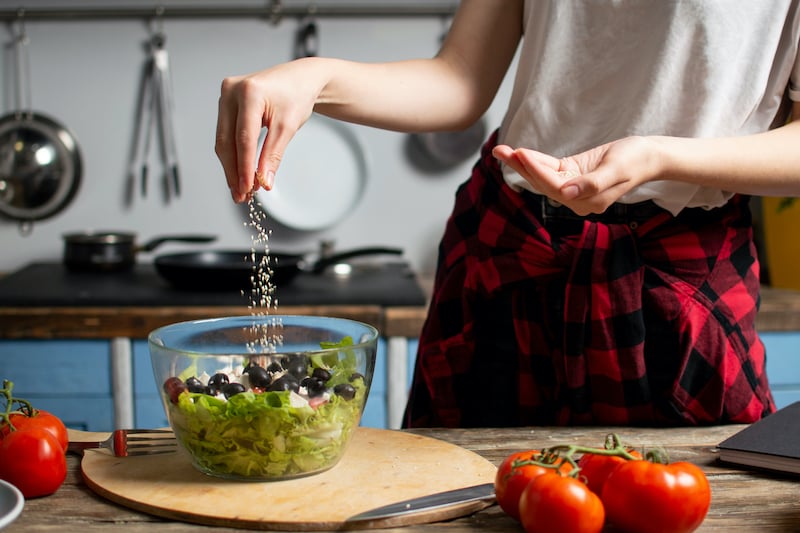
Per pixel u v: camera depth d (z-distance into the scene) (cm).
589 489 74
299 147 251
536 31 108
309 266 246
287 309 200
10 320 196
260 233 107
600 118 107
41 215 252
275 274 209
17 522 74
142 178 252
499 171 113
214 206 254
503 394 113
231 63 249
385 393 202
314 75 96
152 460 89
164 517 76
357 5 249
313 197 253
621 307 104
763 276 244
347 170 253
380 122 108
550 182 78
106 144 251
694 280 105
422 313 199
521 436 99
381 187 256
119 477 83
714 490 82
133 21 247
